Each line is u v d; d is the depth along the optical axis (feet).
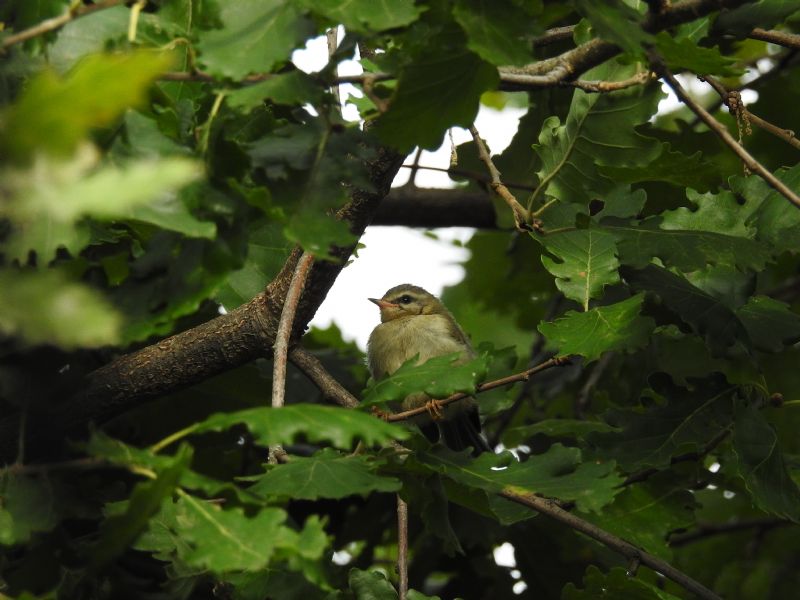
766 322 31.76
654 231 29.86
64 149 11.44
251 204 19.01
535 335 54.49
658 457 30.55
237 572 25.48
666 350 43.34
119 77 11.60
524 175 41.63
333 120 21.13
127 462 19.02
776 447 29.71
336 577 26.14
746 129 28.81
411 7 19.57
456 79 20.68
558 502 31.58
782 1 29.12
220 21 20.57
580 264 30.22
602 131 29.37
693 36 29.53
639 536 32.68
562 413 52.75
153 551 25.72
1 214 12.21
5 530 21.26
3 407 26.13
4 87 21.86
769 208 31.14
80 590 22.62
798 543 53.62
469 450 25.16
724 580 52.37
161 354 29.27
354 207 28.32
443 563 41.11
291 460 23.35
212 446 36.65
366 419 20.34
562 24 40.60
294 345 31.24
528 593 40.34
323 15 19.24
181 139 20.88
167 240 20.30
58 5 22.54
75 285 12.92
